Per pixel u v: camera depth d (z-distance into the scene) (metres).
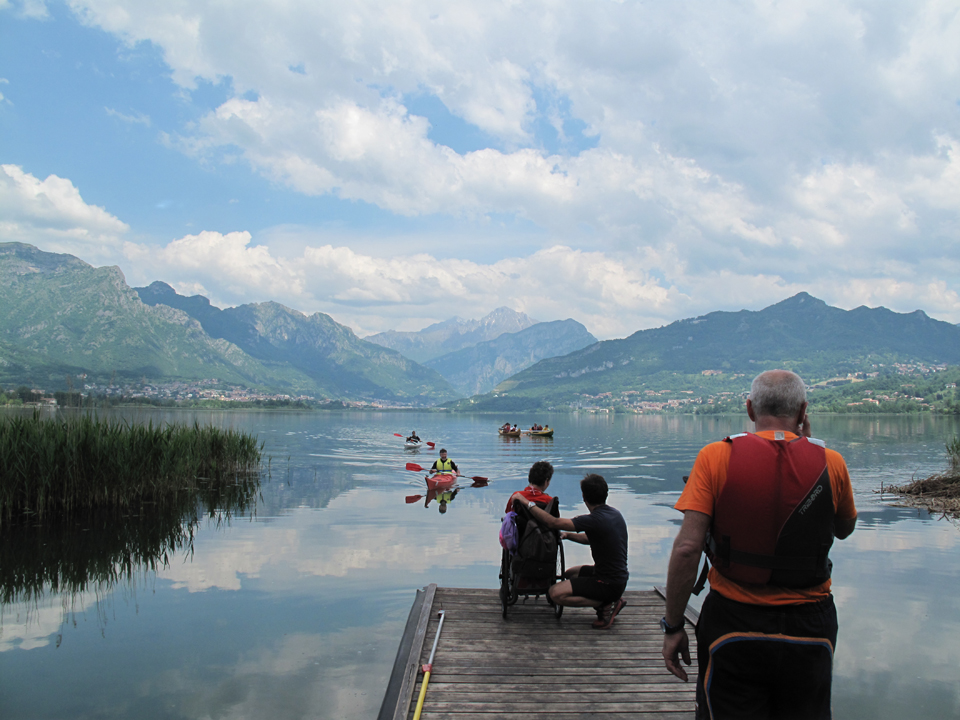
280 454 35.22
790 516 2.62
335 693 5.86
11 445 14.19
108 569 10.29
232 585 9.39
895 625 7.92
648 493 20.12
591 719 4.86
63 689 5.93
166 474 17.08
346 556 11.23
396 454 36.44
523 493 7.47
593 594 6.69
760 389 2.96
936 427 78.00
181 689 5.94
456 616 7.24
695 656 6.08
